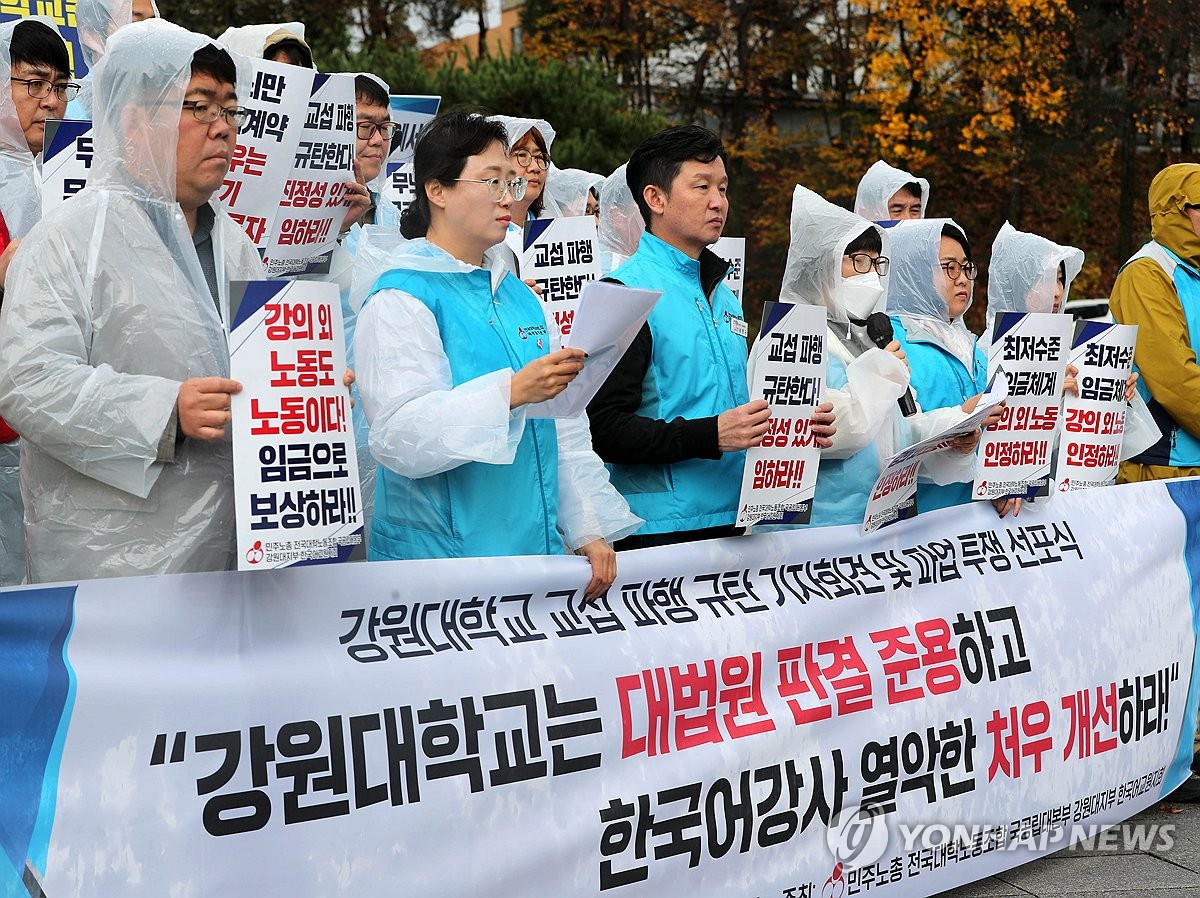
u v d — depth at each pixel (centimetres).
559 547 323
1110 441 445
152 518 265
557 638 309
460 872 283
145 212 270
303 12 2020
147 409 250
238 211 370
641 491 360
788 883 343
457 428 280
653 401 357
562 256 460
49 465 267
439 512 306
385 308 299
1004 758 393
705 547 342
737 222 2219
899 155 2083
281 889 260
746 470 332
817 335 338
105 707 245
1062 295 494
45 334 256
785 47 2259
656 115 1675
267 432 248
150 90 264
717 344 368
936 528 396
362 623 280
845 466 388
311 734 267
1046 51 2005
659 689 322
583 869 304
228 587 262
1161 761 449
